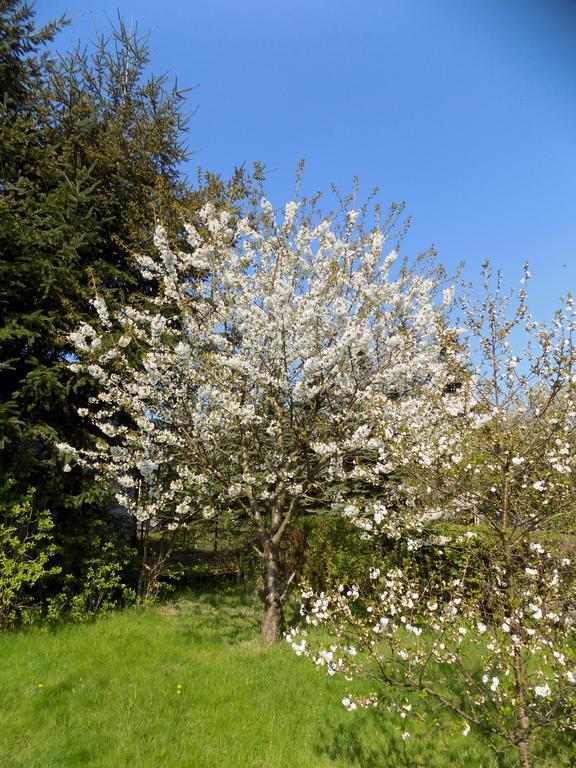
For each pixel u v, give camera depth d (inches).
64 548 260.8
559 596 103.8
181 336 245.9
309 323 200.4
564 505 106.3
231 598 313.4
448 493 119.4
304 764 126.1
